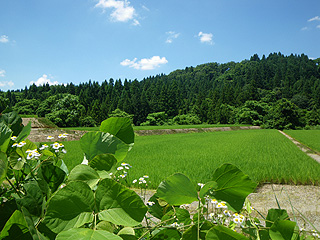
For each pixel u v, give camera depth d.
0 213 0.58
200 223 0.71
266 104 90.12
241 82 139.38
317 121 77.56
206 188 0.62
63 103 58.69
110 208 0.54
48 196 0.67
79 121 59.62
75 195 0.52
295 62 162.50
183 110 104.38
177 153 12.90
